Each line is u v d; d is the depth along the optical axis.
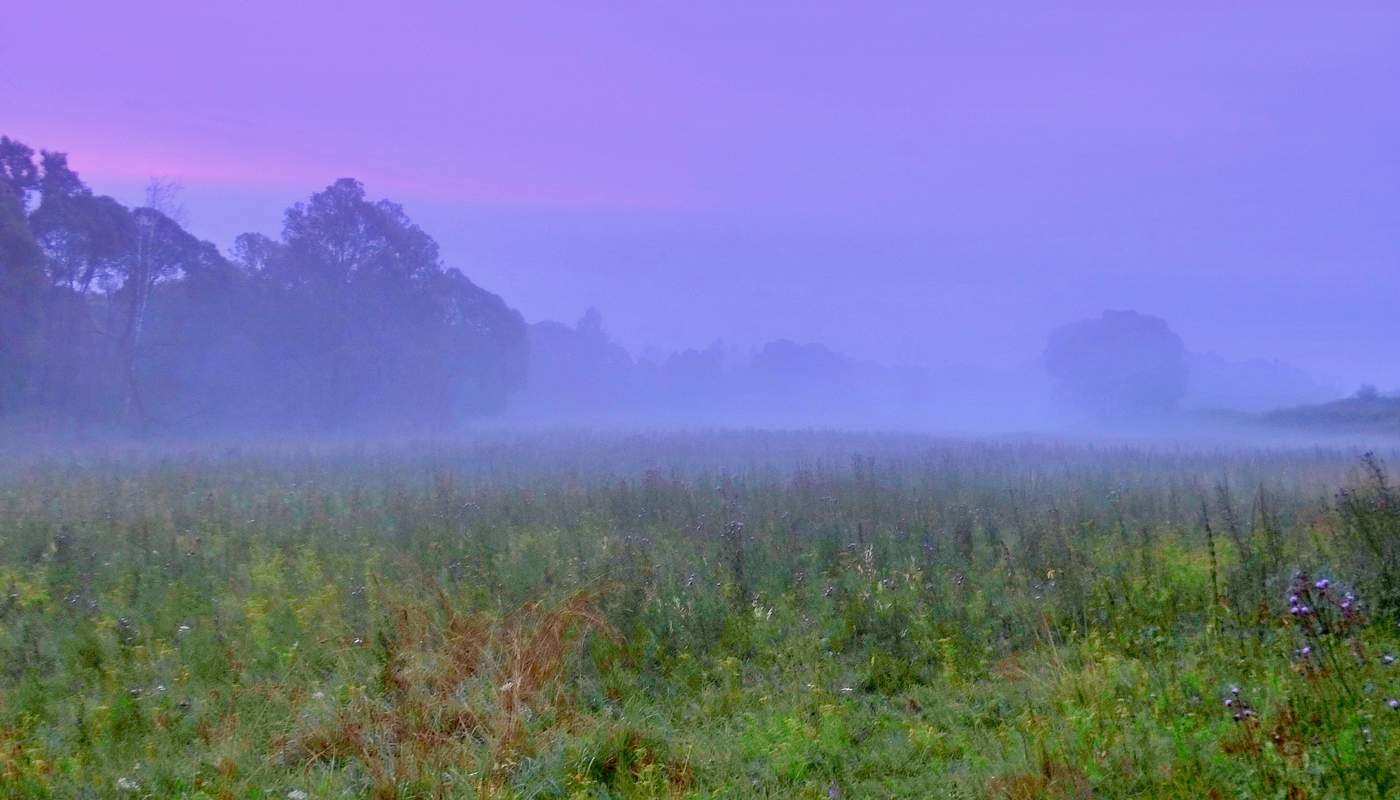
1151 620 7.45
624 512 12.66
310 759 5.63
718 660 7.34
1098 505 12.91
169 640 7.67
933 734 5.82
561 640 7.22
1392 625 6.52
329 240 51.50
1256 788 4.53
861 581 8.90
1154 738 5.13
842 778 5.41
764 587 8.98
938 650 7.30
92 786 5.30
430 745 5.62
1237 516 10.68
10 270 34.97
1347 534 8.01
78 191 40.12
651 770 5.32
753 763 5.60
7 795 5.16
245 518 12.51
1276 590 7.02
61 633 7.67
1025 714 5.76
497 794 5.04
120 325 43.00
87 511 12.56
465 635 7.05
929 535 10.51
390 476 18.91
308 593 8.71
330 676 6.92
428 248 56.69
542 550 10.16
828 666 7.11
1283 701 5.41
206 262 45.31
